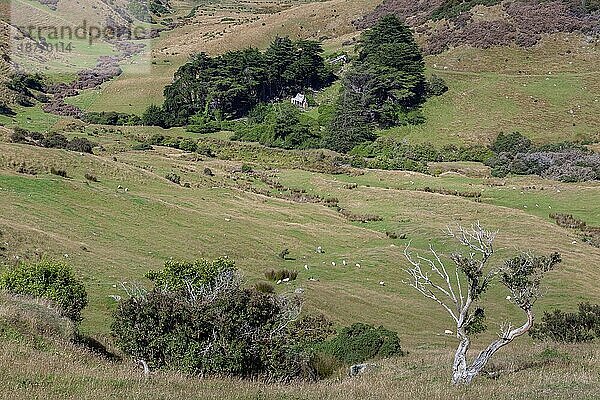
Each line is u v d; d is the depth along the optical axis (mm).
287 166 192500
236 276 52406
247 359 36094
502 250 106500
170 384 29453
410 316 73312
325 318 65562
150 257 81938
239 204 128875
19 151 110062
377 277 89000
